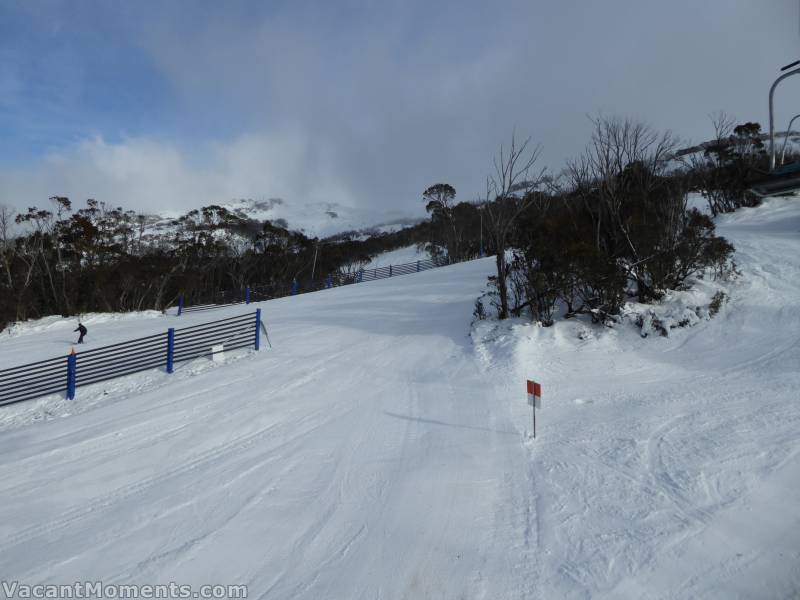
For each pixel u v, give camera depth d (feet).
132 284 123.13
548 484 19.53
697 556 14.55
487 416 27.45
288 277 175.83
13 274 113.80
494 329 42.70
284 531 17.93
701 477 18.71
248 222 208.95
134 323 86.22
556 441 23.41
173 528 18.78
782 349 33.01
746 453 20.12
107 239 150.71
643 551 14.94
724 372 30.96
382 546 16.49
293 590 14.73
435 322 53.21
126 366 44.09
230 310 88.99
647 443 22.06
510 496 18.97
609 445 22.33
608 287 40.73
